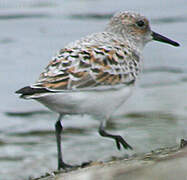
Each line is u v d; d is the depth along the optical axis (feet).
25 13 85.35
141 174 19.49
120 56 33.68
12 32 77.20
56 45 71.36
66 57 32.19
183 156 20.85
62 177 24.75
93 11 85.56
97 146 45.21
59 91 30.83
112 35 35.22
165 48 70.13
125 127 48.37
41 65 64.69
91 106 32.24
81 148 45.01
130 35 36.04
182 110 51.29
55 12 85.71
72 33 76.33
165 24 79.46
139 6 88.38
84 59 32.24
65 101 31.30
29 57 67.31
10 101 56.08
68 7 88.02
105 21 81.41
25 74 62.23
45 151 44.98
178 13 84.23
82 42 33.73
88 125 49.85
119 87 33.17
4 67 64.28
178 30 76.59
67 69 31.63
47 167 41.93
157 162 21.24
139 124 48.78
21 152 44.83
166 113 51.03
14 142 46.91
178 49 69.56
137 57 35.19
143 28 36.63
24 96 30.40
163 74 61.36
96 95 32.22
